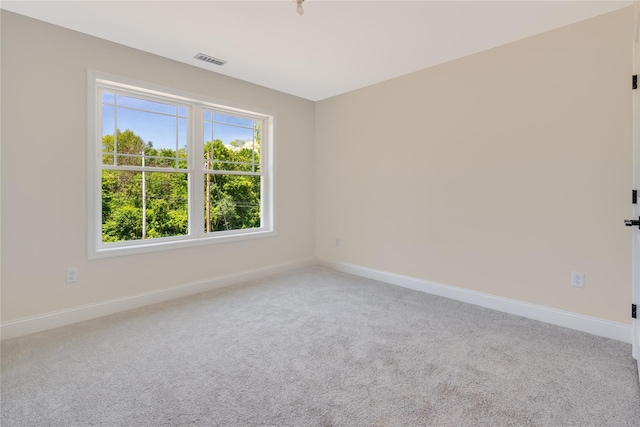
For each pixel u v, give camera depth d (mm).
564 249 2541
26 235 2400
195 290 3385
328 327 2541
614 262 2324
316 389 1744
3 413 1537
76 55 2584
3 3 2174
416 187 3496
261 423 1487
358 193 4098
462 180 3121
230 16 2332
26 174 2389
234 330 2480
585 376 1855
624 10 2240
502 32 2574
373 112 3881
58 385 1763
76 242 2627
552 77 2555
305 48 2861
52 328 2502
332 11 2262
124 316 2750
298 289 3518
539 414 1543
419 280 3492
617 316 2320
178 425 1474
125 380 1817
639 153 1975
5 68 2287
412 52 2943
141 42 2754
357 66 3285
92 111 2682
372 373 1897
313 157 4633
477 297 3039
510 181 2807
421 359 2053
